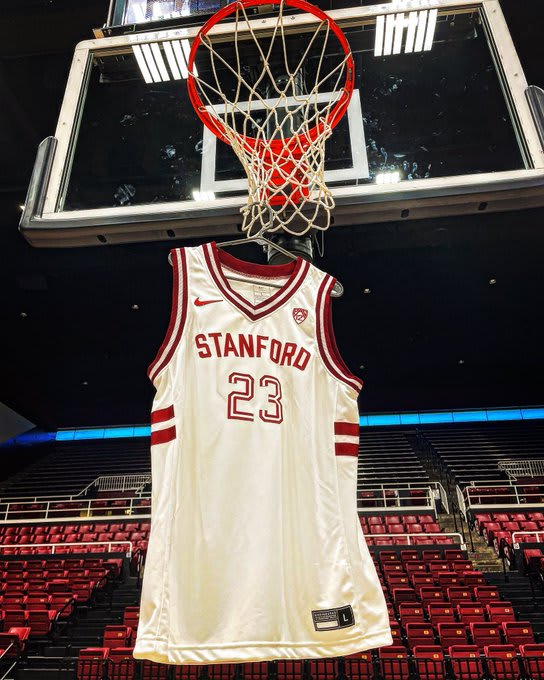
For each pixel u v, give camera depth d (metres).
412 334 13.28
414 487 12.73
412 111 4.24
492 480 12.95
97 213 3.93
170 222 3.88
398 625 5.31
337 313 12.17
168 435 1.69
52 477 16.11
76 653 5.67
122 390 16.39
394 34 4.43
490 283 10.98
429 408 17.77
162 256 9.39
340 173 3.99
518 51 7.89
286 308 1.96
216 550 1.58
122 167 4.25
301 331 1.94
